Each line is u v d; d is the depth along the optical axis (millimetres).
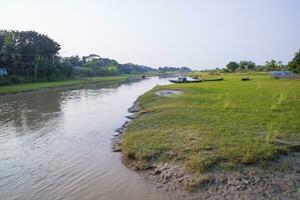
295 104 23141
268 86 43312
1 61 76688
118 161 13492
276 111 20094
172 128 16594
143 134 16031
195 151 12312
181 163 11656
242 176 10078
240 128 15344
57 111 30703
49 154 15234
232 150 11781
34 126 22891
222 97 30266
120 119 24688
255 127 15430
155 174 11438
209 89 42719
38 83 76688
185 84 58625
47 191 10758
